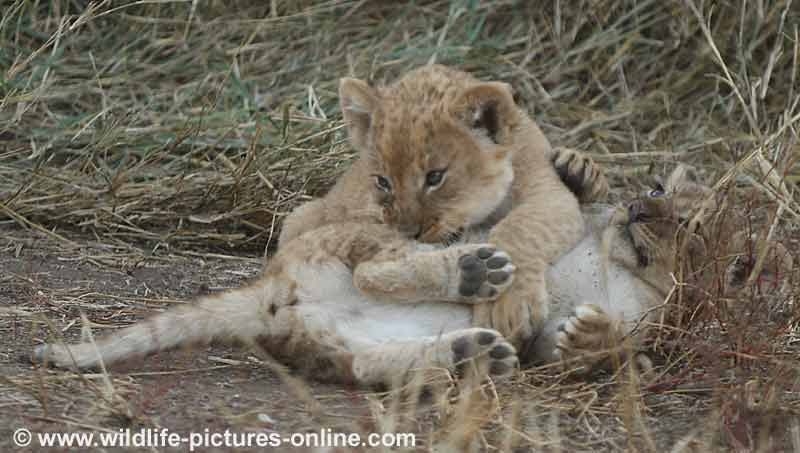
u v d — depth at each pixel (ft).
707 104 53.47
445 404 25.30
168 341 28.94
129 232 42.73
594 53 54.95
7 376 27.17
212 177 44.60
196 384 27.73
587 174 34.24
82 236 42.29
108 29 54.13
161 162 46.39
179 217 43.57
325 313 29.07
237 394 27.02
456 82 34.35
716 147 50.11
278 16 56.24
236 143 46.62
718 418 25.85
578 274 30.14
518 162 33.63
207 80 51.31
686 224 31.22
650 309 29.27
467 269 28.73
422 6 57.47
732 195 32.40
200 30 54.08
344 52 54.29
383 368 27.48
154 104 49.34
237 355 30.50
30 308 33.88
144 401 25.84
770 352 29.60
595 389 27.53
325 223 34.30
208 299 29.37
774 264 31.78
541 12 55.83
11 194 43.16
